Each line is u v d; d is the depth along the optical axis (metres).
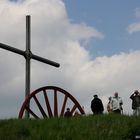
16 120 30.98
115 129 28.83
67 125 29.50
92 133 28.20
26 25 35.97
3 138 27.33
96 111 37.59
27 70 35.38
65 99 36.00
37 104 34.62
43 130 28.53
